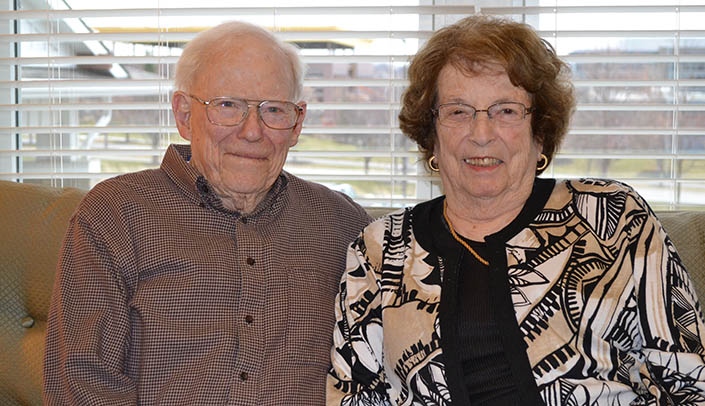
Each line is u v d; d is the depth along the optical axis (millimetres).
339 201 1836
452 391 1511
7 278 1839
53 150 2305
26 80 2324
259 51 1651
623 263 1497
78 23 2355
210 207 1673
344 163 2365
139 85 2281
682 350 1441
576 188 1603
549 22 2262
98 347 1545
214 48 1651
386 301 1599
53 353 1584
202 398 1552
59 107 2295
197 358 1582
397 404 1597
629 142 2281
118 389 1556
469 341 1526
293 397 1596
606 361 1485
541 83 1544
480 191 1557
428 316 1545
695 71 2229
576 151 2268
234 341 1589
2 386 1825
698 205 2254
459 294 1554
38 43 2406
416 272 1601
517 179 1568
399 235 1664
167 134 2348
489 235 1570
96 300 1574
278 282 1648
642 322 1478
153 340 1578
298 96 1748
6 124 2414
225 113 1636
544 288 1498
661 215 1840
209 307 1606
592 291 1483
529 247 1537
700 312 1492
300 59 1747
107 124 2404
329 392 1607
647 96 2244
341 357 1627
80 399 1509
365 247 1682
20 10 2318
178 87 1706
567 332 1480
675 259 1501
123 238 1617
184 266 1612
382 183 2379
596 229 1535
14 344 1828
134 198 1650
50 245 1842
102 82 2287
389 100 2281
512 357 1481
